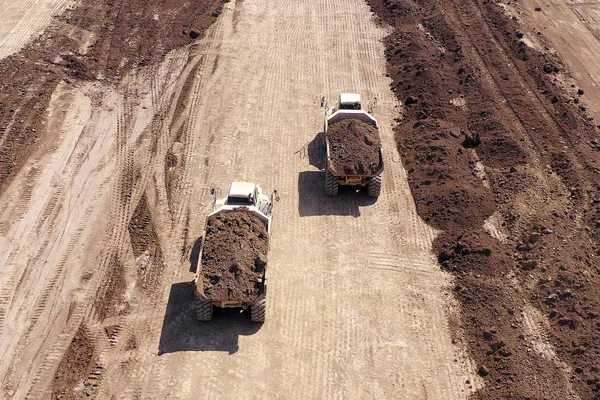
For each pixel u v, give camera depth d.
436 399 12.80
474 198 17.52
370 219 17.31
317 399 12.71
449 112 21.23
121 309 14.47
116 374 13.05
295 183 18.47
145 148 19.52
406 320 14.48
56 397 12.59
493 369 13.35
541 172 18.88
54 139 19.67
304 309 14.63
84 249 15.98
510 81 23.09
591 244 16.42
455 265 15.85
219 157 19.25
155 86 22.52
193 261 15.75
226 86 22.59
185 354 13.51
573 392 12.81
